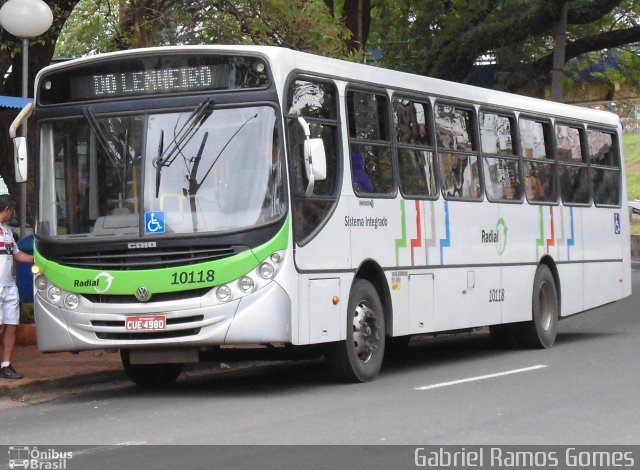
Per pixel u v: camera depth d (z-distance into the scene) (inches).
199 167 525.3
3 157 888.9
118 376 613.9
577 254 815.1
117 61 542.6
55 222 542.3
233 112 528.1
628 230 900.6
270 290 514.0
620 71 1491.1
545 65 1332.4
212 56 532.1
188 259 517.3
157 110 534.6
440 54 1268.5
